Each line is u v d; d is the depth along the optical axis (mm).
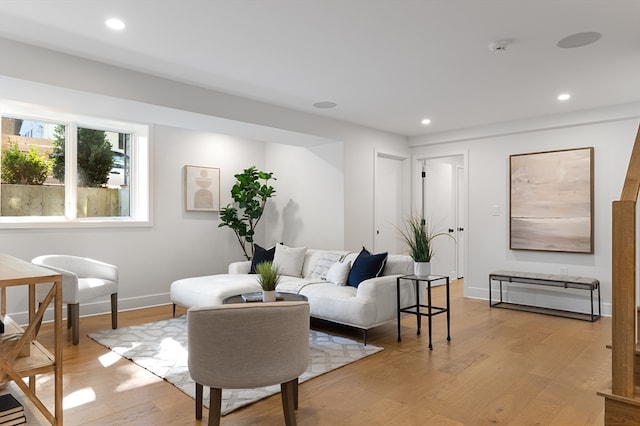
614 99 4512
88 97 3543
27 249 4270
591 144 4973
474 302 5613
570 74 3729
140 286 5098
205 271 5766
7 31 2893
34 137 4504
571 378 2938
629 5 2516
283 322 2047
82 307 4613
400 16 2668
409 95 4387
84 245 4648
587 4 2510
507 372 3051
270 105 4711
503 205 5676
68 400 2566
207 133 5824
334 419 2357
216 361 1993
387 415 2404
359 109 4945
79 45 3129
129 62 3471
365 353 3451
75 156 4738
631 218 1973
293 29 2859
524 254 5484
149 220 5176
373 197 5977
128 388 2750
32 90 3340
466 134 5953
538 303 5328
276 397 2637
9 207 4332
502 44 3053
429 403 2555
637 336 2490
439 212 7023
